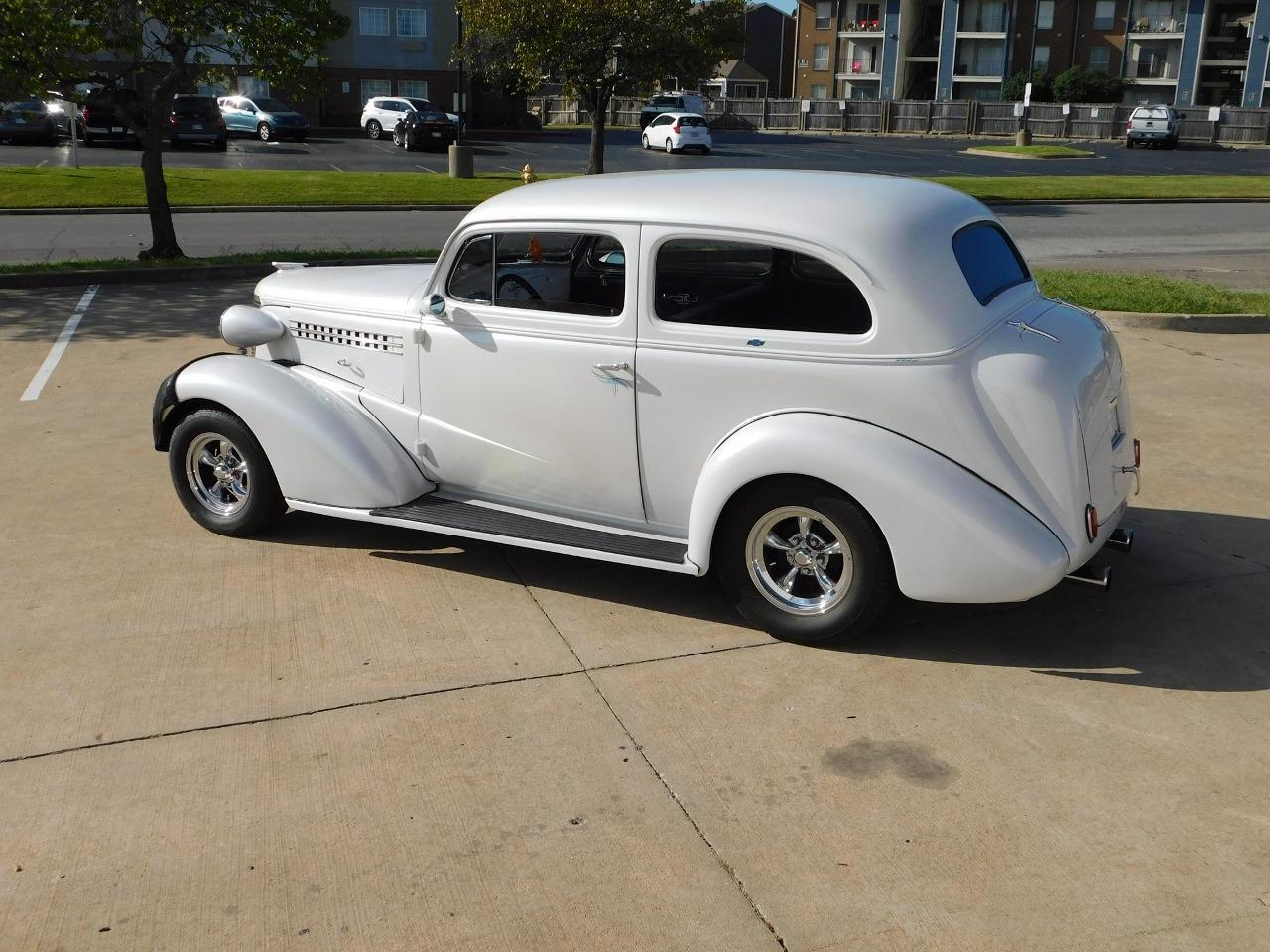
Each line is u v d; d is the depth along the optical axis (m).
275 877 3.09
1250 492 6.12
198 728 3.82
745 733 3.80
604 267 4.55
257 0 13.93
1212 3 65.31
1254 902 2.98
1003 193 26.78
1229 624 4.59
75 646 4.38
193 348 9.61
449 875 3.10
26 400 7.89
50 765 3.60
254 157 34.41
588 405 4.63
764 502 4.25
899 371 4.02
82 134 36.81
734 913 2.95
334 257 14.78
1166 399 7.98
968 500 3.93
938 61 70.88
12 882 3.06
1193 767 3.60
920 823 3.32
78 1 13.03
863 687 4.10
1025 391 3.97
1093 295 11.45
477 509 5.08
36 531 5.54
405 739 3.76
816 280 4.13
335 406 5.20
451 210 23.05
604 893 3.03
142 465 6.54
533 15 22.92
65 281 13.06
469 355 4.89
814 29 73.81
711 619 4.66
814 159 41.22
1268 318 10.39
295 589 4.93
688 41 22.84
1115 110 58.03
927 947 2.83
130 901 2.99
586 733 3.80
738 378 4.29
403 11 49.75
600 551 4.57
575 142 47.34
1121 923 2.91
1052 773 3.57
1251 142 55.78
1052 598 4.84
